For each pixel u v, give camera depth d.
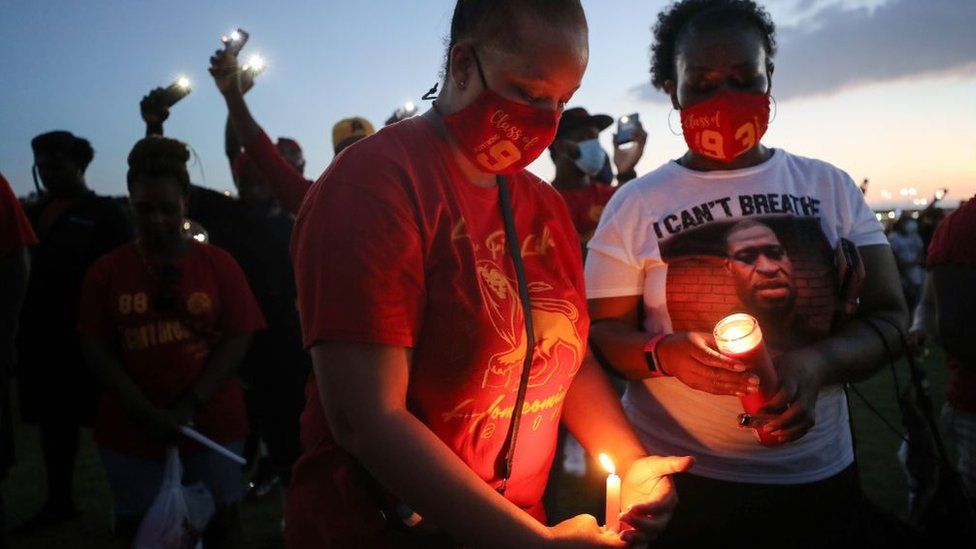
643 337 1.86
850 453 1.97
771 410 1.62
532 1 1.22
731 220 1.88
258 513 4.42
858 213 1.95
